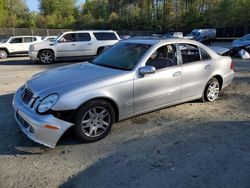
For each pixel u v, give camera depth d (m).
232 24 46.38
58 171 3.60
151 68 4.64
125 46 5.49
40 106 3.95
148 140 4.43
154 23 66.56
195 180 3.38
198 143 4.32
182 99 5.55
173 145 4.26
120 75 4.55
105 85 4.34
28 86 4.45
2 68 13.02
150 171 3.57
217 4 54.84
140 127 4.93
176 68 5.27
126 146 4.23
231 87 8.00
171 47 5.32
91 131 4.30
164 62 5.13
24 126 4.20
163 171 3.57
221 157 3.91
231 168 3.64
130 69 4.74
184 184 3.31
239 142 4.36
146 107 4.93
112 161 3.82
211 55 6.10
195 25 56.16
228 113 5.66
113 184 3.32
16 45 19.20
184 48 5.52
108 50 5.71
